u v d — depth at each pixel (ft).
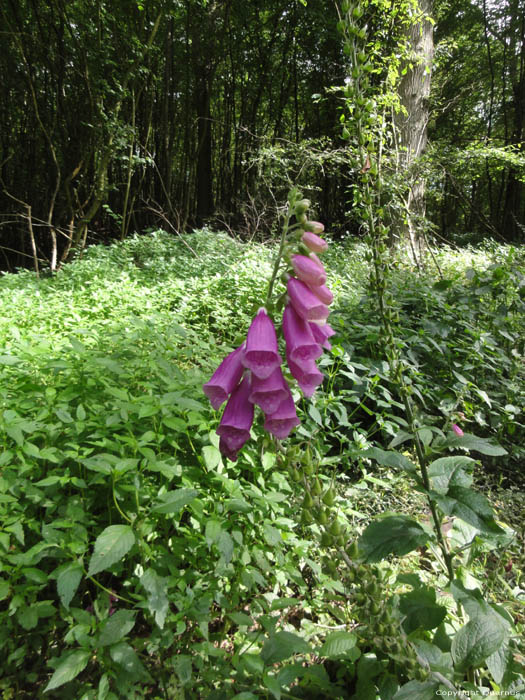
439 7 54.29
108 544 5.10
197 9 54.75
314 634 7.09
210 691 5.71
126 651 5.31
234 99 67.97
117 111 41.81
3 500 6.20
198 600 6.03
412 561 8.68
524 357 14.48
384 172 22.72
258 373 3.91
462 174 35.99
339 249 34.60
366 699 5.02
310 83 66.59
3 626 5.97
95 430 7.89
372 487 11.03
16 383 9.55
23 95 47.37
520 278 14.66
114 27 41.55
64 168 49.67
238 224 46.47
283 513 7.61
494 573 6.52
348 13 5.20
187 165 62.23
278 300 4.27
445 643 5.37
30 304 19.75
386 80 25.36
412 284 18.25
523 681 4.76
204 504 7.11
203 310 20.42
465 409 11.55
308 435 9.37
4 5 41.91
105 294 20.92
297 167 35.17
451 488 4.75
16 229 49.78
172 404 7.62
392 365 5.49
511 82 76.89
